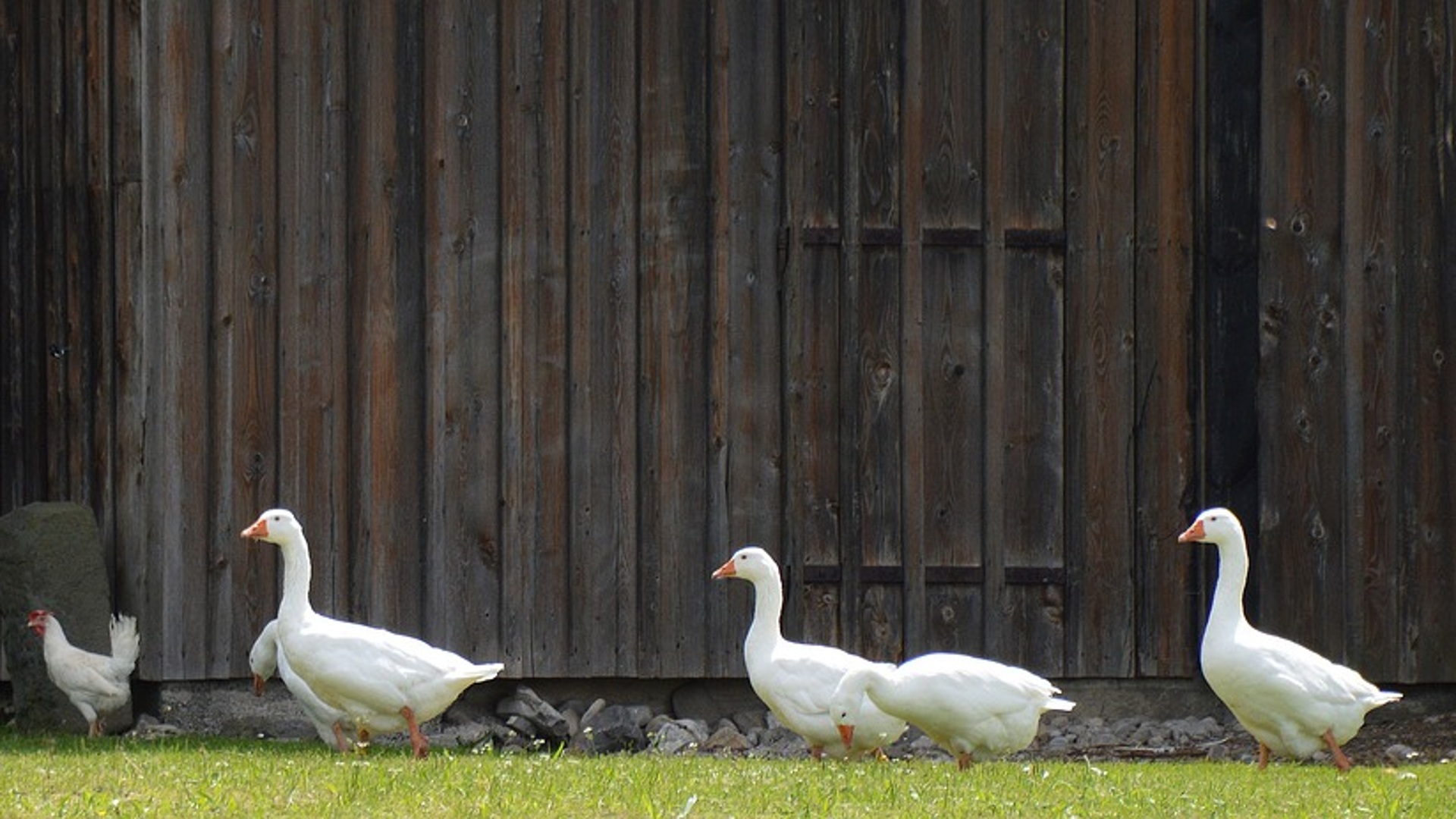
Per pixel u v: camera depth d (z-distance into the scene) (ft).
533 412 55.11
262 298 54.60
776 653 46.29
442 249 54.85
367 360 54.80
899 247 55.42
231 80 54.44
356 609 54.80
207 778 37.32
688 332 55.21
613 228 55.11
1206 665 44.39
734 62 55.16
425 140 54.80
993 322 55.52
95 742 49.93
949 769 42.73
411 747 50.67
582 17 54.95
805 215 55.31
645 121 55.06
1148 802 36.52
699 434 55.31
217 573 54.49
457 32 54.85
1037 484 55.62
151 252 54.19
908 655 55.36
